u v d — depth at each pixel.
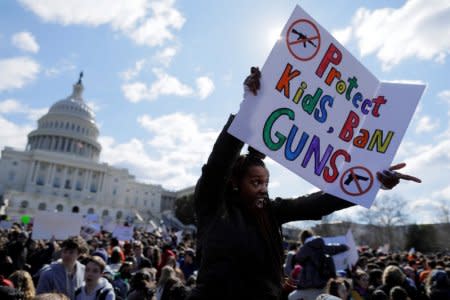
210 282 2.19
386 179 3.01
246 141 2.51
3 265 9.64
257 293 2.19
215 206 2.43
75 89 155.75
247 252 2.25
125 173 139.50
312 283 7.66
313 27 3.06
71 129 137.62
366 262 14.96
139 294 6.73
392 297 7.46
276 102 2.75
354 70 3.22
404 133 3.15
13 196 103.88
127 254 15.50
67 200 110.88
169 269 8.29
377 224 81.38
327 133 2.96
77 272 7.18
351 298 8.21
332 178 2.89
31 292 5.77
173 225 118.50
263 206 2.58
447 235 66.00
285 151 2.71
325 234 81.50
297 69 2.91
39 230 16.69
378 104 3.28
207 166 2.43
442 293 8.77
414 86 3.26
